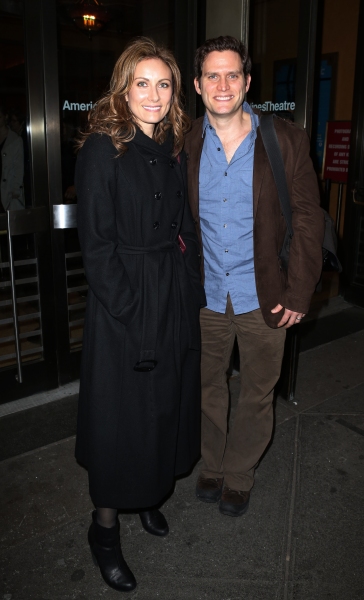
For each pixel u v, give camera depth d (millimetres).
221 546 2092
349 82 5484
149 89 1595
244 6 2678
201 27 3057
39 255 2982
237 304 2033
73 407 3051
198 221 2010
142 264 1667
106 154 1559
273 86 3135
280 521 2225
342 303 4844
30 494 2354
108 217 1580
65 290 3121
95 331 1711
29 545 2074
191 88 3059
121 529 2178
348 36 5398
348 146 5395
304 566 1993
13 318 2859
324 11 5586
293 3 2926
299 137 1867
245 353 2125
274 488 2416
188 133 1974
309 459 2617
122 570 1894
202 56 1825
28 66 2664
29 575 1938
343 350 3846
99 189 1556
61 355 3213
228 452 2266
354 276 4785
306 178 1873
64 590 1879
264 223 1892
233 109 1809
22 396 3133
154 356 1693
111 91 1624
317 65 5762
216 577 1945
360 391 3273
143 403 1754
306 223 1872
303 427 2883
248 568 1986
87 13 2807
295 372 3127
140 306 1664
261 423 2172
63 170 2928
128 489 1821
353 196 4633
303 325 4301
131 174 1606
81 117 2938
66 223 2979
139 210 1636
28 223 2859
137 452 1789
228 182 1900
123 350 1696
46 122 2791
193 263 1906
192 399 1964
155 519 2139
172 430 1842
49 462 2568
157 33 3035
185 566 1994
